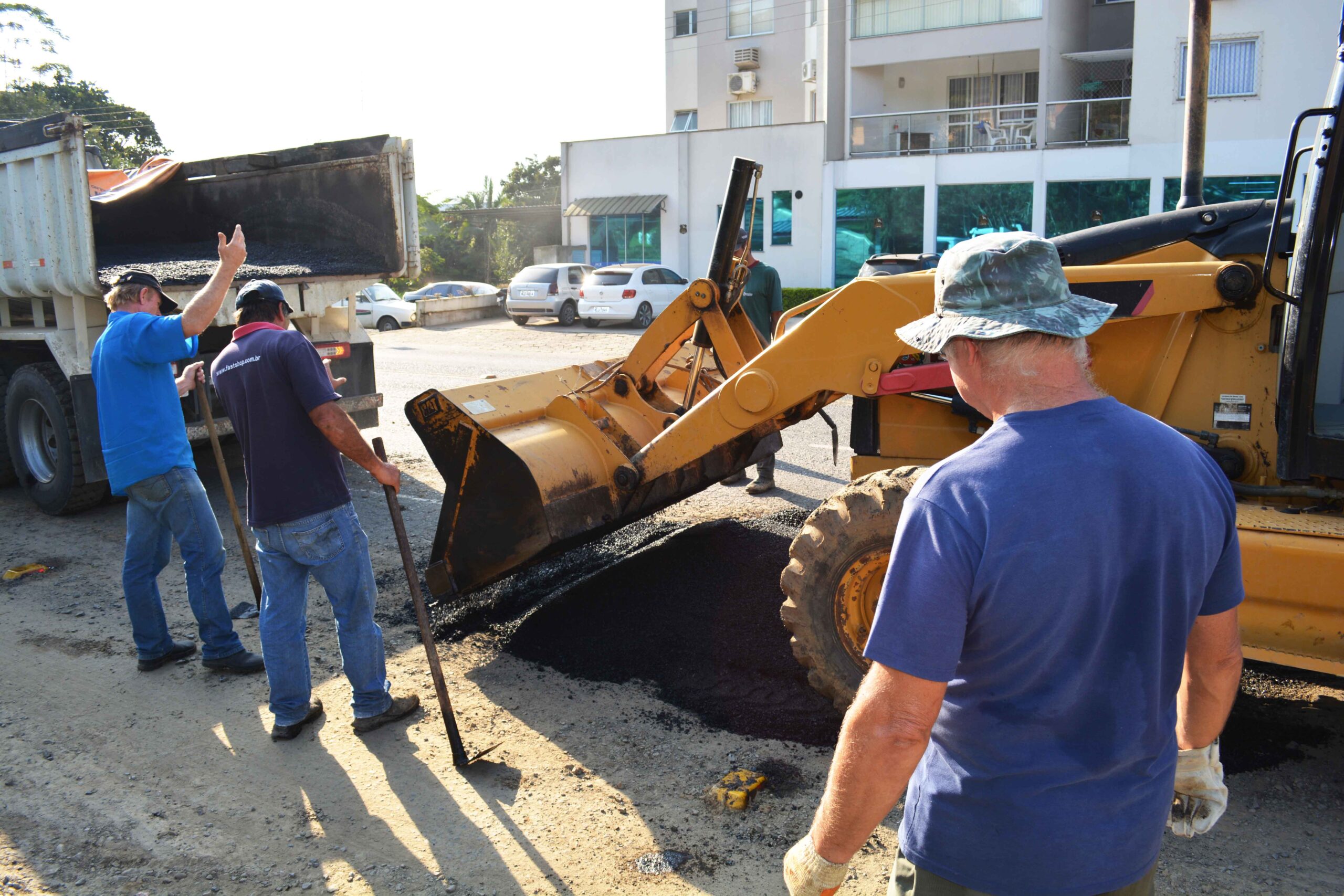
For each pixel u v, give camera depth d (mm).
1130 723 1489
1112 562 1438
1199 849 2936
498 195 57031
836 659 3555
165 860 2994
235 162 8094
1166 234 3721
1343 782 3271
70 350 6504
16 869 2951
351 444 3455
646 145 28188
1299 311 3078
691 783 3355
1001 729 1506
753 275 7234
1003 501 1435
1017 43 24297
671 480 4625
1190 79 4922
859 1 25844
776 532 5945
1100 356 3697
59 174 5938
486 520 4266
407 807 3258
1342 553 2971
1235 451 3504
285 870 2939
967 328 1518
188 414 6883
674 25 32781
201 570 4238
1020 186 23969
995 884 1515
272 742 3715
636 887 2822
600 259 29531
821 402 4402
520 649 4484
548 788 3344
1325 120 2990
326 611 5043
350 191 7555
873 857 2955
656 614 4746
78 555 6043
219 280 4035
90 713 3979
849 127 25984
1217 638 1662
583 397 4898
